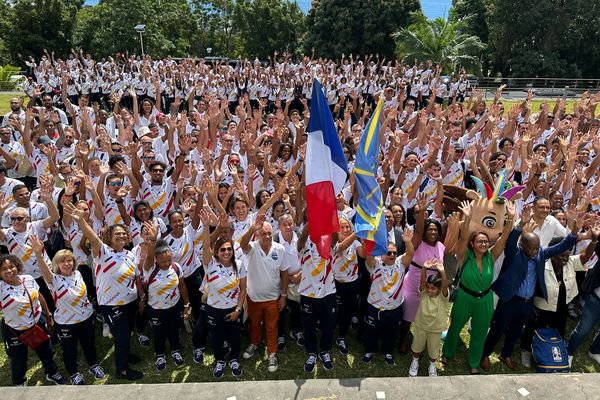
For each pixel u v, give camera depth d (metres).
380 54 35.88
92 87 18.23
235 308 4.93
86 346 4.94
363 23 35.16
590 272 5.15
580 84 31.67
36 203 6.10
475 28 38.41
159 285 4.90
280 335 5.66
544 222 5.80
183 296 5.44
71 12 38.16
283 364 5.39
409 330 5.68
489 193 5.25
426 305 4.88
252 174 6.54
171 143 8.87
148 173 6.96
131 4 35.22
